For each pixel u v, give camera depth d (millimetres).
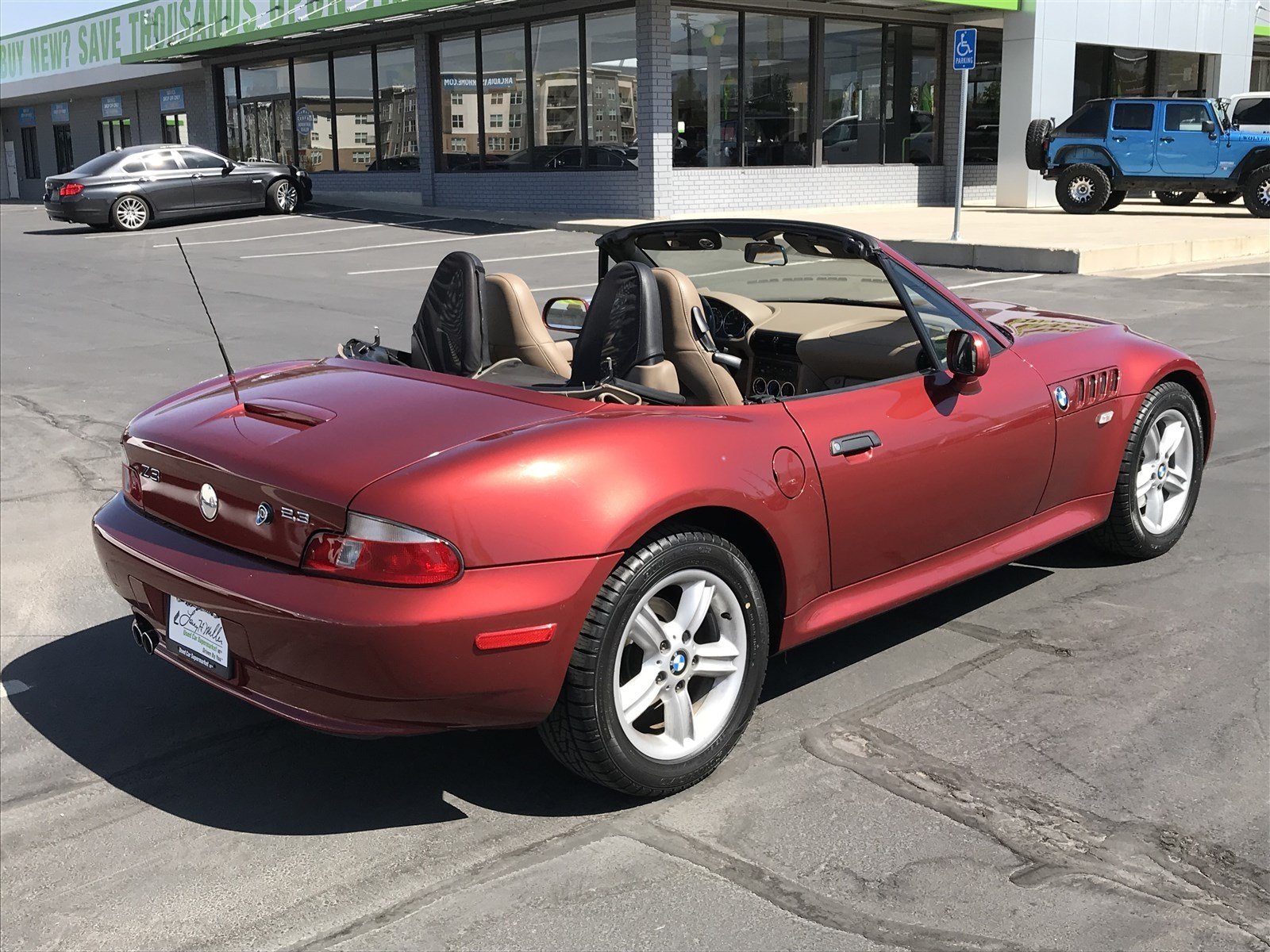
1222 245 15195
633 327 3447
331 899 2705
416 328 4000
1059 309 11086
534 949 2494
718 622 3146
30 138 38625
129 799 3182
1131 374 4457
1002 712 3498
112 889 2775
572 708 2844
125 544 3195
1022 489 4066
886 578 3652
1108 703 3535
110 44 31141
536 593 2711
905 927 2531
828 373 4109
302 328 11141
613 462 2881
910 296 3799
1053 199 22562
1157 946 2447
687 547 2955
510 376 3691
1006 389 3963
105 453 6836
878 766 3211
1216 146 18641
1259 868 2711
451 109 22828
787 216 20594
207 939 2572
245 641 2828
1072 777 3117
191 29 27641
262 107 27484
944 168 23656
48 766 3373
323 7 22531
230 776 3295
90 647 4219
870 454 3457
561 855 2844
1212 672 3723
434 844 2918
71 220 21438
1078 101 23656
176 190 22141
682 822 2975
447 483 2703
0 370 9352
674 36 19344
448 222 21094
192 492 3098
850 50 21734
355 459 2828
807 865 2766
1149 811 2951
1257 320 10367
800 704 3602
